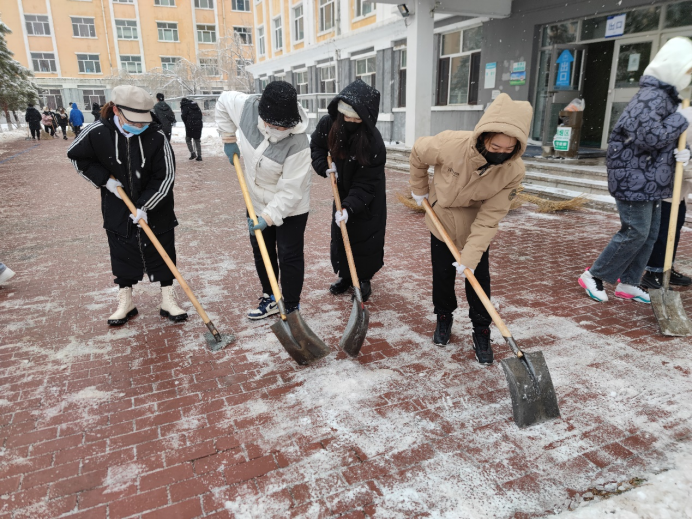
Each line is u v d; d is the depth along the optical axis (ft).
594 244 17.70
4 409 8.43
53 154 57.82
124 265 11.27
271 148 9.77
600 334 10.82
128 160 10.27
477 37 40.14
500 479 6.70
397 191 28.68
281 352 10.31
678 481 6.58
